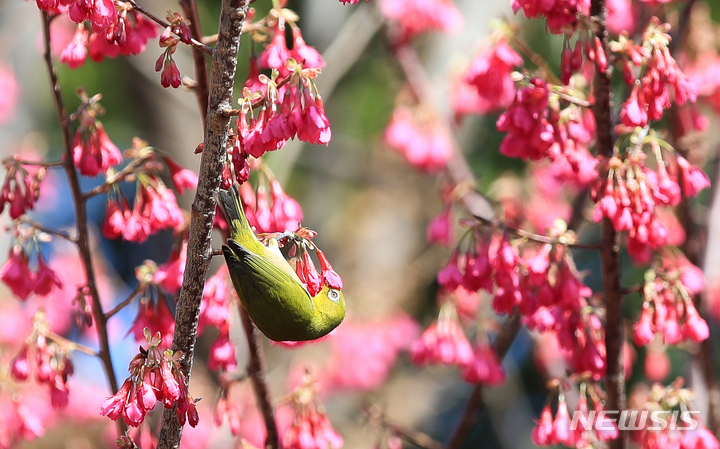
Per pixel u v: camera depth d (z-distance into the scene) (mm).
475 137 17406
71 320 14750
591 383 7910
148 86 17031
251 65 6672
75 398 14211
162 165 7277
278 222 7066
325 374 14586
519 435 17438
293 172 21359
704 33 10781
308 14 16938
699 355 9969
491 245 8266
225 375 7945
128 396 5227
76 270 14844
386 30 13258
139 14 6785
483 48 8953
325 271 6195
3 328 13516
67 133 7129
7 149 16719
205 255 5461
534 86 6961
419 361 10227
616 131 7508
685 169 7301
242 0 5148
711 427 9875
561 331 7551
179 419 5281
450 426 20469
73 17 5391
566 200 14023
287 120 5418
